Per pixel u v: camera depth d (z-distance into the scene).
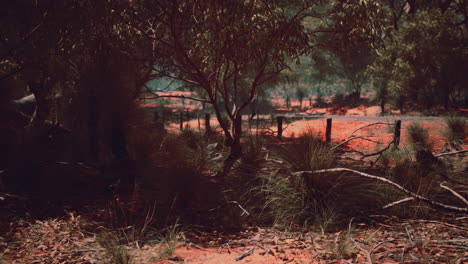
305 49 7.26
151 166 7.05
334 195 5.45
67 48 7.63
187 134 11.48
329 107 43.09
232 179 6.85
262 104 42.19
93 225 5.05
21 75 8.63
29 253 4.18
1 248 4.27
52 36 7.62
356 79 43.34
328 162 5.72
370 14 6.76
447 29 25.50
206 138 10.98
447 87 26.92
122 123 6.38
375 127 16.31
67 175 6.86
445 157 9.38
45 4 7.39
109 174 6.53
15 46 7.83
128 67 7.03
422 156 7.78
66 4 7.32
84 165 6.72
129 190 6.34
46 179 6.64
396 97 33.12
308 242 4.44
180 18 8.07
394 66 25.70
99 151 6.78
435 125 14.99
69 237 4.66
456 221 5.06
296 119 24.94
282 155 6.48
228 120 19.91
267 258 4.02
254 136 9.49
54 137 8.02
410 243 4.22
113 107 6.30
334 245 4.21
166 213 5.61
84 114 6.52
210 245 4.48
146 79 8.59
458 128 12.16
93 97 6.41
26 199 5.85
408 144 11.22
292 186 5.61
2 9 7.49
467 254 3.82
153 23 8.86
